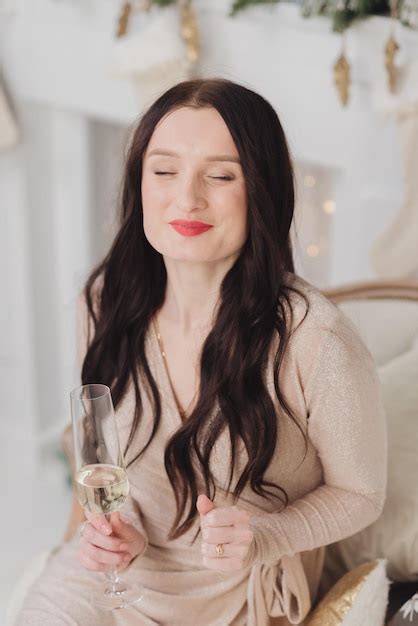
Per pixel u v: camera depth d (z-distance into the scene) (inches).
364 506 57.8
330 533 57.4
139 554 59.6
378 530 63.9
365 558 64.5
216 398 57.6
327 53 89.8
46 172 123.0
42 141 120.9
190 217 54.8
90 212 125.1
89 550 57.7
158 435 61.8
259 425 56.7
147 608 60.2
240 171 54.7
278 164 56.0
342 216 98.1
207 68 98.3
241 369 56.8
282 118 96.0
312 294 57.4
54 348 133.4
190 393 61.1
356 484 57.7
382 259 91.8
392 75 81.8
